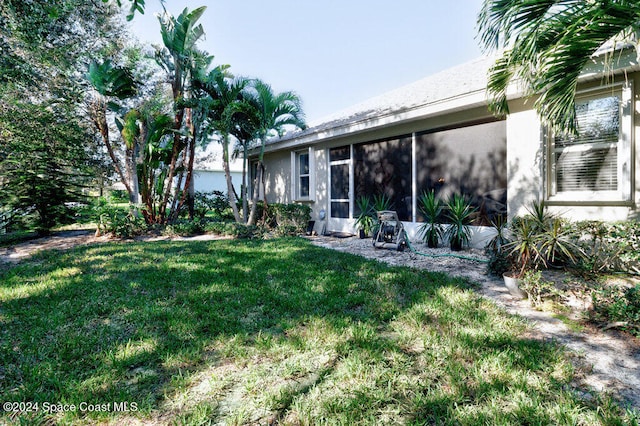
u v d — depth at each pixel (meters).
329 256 6.14
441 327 2.98
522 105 5.69
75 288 4.29
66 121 11.35
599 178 5.02
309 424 1.85
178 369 2.41
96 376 2.31
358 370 2.32
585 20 3.35
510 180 5.88
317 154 10.74
